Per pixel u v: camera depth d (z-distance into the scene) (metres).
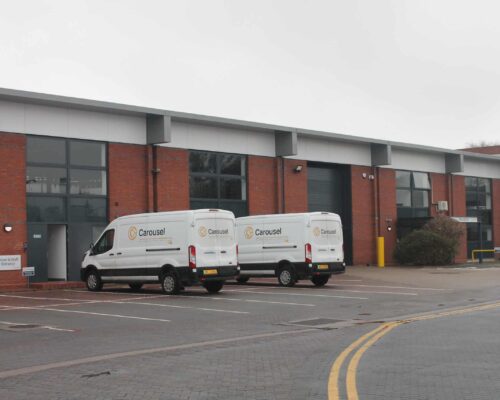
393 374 8.52
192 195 29.94
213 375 8.66
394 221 40.31
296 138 33.31
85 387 8.01
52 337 12.39
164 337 12.38
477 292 21.95
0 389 7.96
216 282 21.83
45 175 25.33
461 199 45.62
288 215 24.33
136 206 27.89
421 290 22.78
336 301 19.05
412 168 41.94
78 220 26.17
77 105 25.58
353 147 38.12
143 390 7.81
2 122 24.12
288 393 7.55
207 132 30.66
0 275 23.61
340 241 24.75
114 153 27.34
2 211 23.86
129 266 21.81
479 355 9.83
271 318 15.27
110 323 14.42
